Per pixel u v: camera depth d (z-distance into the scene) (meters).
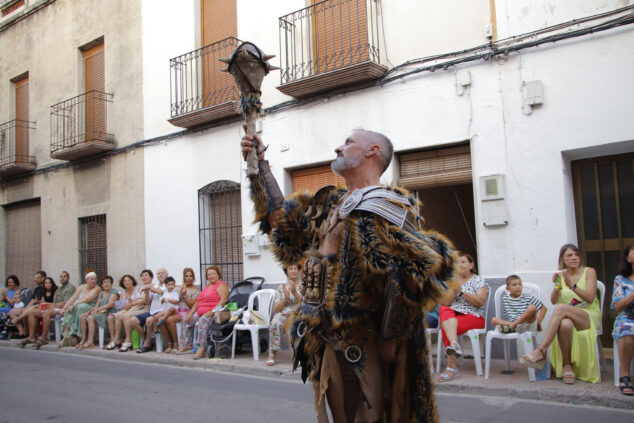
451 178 7.75
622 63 6.46
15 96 15.79
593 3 6.64
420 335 2.17
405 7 8.15
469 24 7.56
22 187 15.18
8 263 15.71
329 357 2.15
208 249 10.73
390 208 2.00
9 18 15.69
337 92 8.77
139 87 12.06
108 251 12.55
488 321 7.22
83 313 10.55
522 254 7.03
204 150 10.72
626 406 5.06
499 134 7.25
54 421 5.36
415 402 2.15
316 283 2.22
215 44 10.80
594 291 5.93
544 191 6.92
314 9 9.23
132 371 8.09
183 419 5.27
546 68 6.95
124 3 12.52
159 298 9.49
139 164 11.94
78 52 13.69
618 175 7.07
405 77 8.06
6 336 12.22
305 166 9.32
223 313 8.44
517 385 5.77
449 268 2.01
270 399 5.96
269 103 9.73
